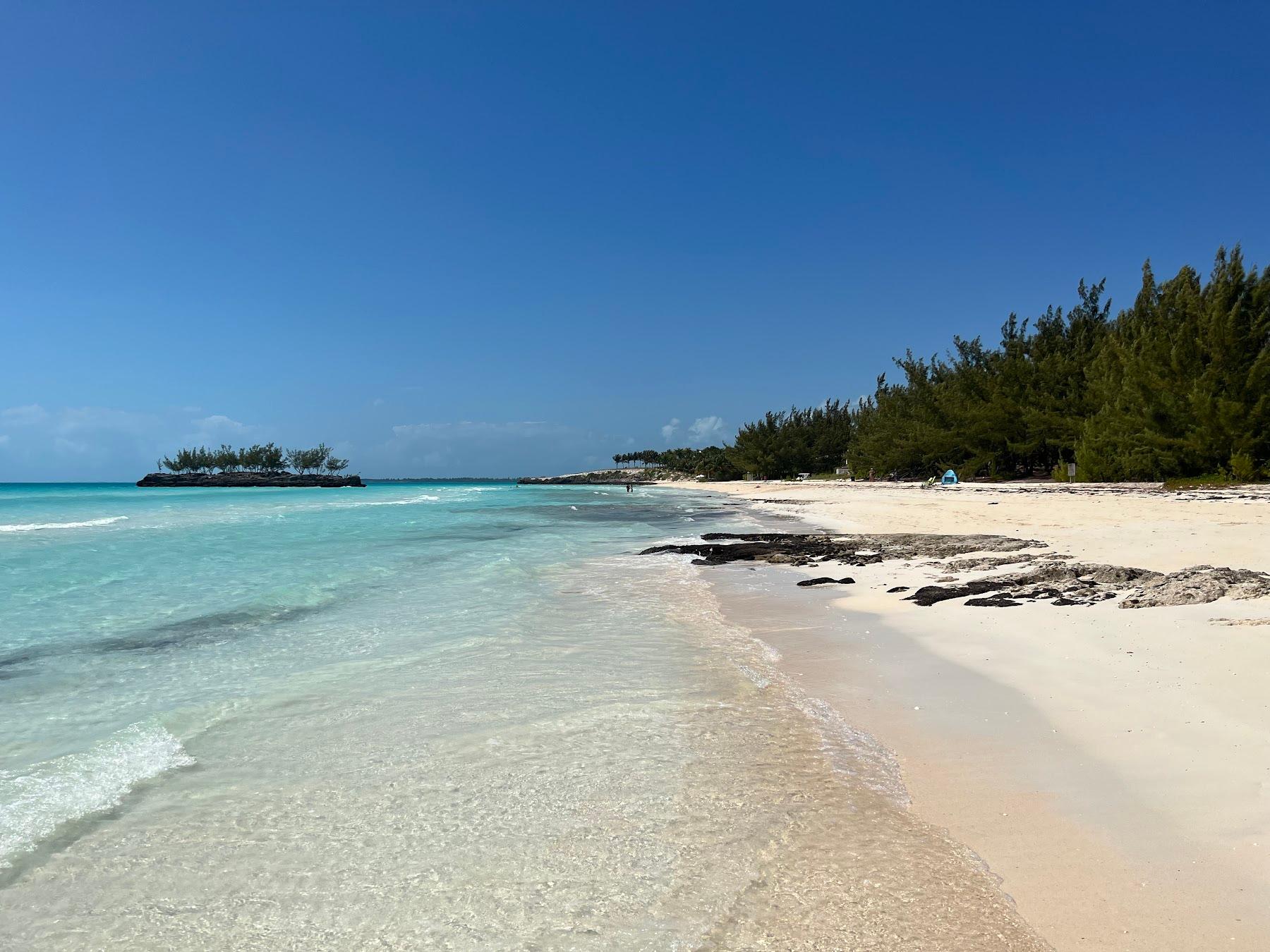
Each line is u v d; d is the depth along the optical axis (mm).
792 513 33469
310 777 4711
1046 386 49875
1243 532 14500
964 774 4598
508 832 3967
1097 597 9469
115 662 7715
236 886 3492
